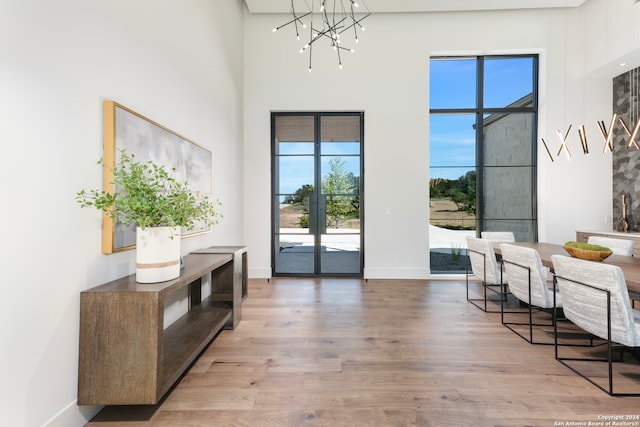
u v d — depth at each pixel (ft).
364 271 15.34
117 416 5.20
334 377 6.42
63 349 4.58
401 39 15.14
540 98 15.15
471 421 5.08
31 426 4.11
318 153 15.85
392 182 15.25
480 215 15.47
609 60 13.17
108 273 5.57
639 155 13.56
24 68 4.00
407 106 15.19
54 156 4.43
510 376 6.43
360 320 9.71
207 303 9.47
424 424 5.01
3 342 3.79
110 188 5.46
